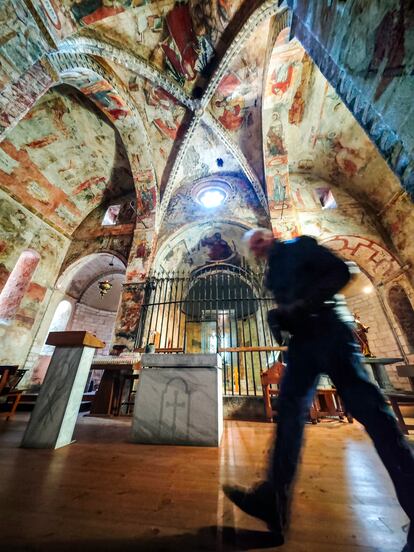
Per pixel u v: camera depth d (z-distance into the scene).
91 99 7.47
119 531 1.06
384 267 7.80
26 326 8.12
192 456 2.19
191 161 9.88
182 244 9.92
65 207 9.97
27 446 2.42
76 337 2.84
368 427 0.95
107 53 6.07
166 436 2.64
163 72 7.07
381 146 2.19
